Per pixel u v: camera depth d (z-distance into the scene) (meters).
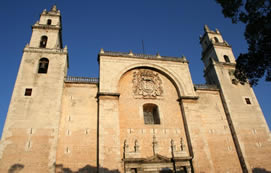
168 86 33.88
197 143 28.88
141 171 25.48
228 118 33.00
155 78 33.94
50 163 23.09
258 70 21.70
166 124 30.11
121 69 32.38
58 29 35.91
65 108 27.84
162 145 28.27
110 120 27.23
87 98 29.27
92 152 25.47
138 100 31.05
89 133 26.64
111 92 29.62
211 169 27.50
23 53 30.78
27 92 27.33
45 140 24.36
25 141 23.88
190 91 33.44
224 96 34.59
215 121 32.47
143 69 34.38
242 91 36.19
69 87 29.61
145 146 27.62
